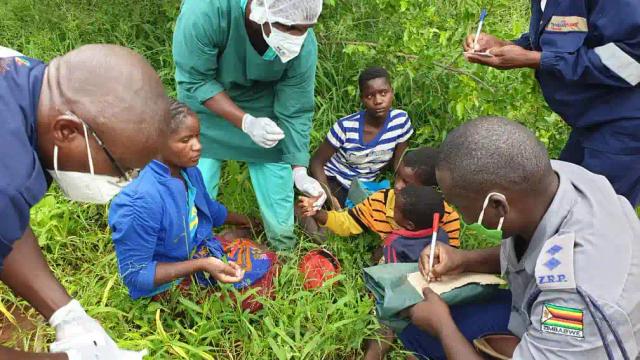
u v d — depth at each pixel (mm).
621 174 2791
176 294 2742
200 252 2902
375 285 2441
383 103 3613
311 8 2465
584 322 1683
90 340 1777
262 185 3217
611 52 2480
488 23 4258
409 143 4082
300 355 2496
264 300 2734
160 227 2609
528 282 2068
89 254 3080
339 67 4270
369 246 3365
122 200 2479
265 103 3082
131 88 1463
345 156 3824
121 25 4379
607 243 1729
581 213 1796
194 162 2674
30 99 1470
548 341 1762
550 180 1826
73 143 1466
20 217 1501
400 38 4133
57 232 3115
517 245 2070
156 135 1512
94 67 1457
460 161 1805
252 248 3068
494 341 2338
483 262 2395
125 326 2643
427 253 2398
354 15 4340
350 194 3527
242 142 3082
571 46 2594
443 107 4082
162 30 4473
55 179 1614
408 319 2344
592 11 2539
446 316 2164
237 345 2723
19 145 1440
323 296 2859
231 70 2854
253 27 2646
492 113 3588
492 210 1827
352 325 2674
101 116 1440
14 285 1880
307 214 3238
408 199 2881
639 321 1707
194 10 2645
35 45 4211
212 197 3293
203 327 2605
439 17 4273
